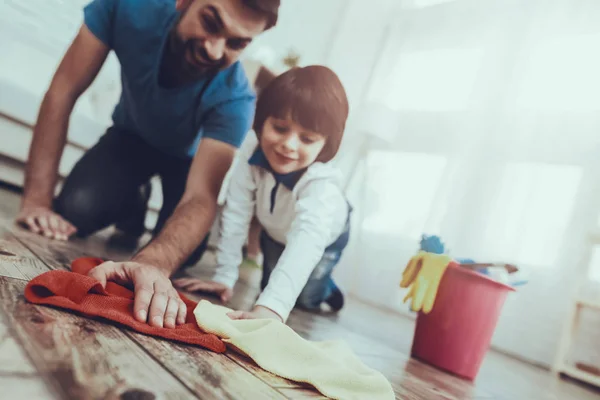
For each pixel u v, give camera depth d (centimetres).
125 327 54
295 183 108
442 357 103
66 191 126
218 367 52
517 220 170
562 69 172
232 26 120
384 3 214
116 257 108
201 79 122
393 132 204
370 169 210
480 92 190
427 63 208
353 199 212
